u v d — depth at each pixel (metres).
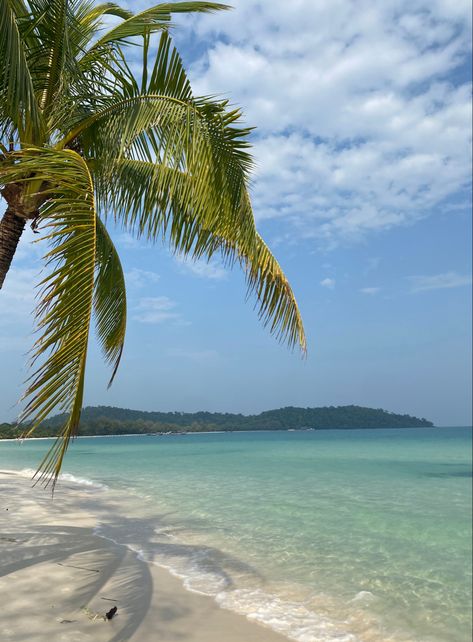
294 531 9.71
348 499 14.43
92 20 7.52
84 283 3.84
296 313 6.91
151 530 9.26
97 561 6.64
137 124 5.99
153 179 6.40
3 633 4.06
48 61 6.74
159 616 4.80
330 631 4.90
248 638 4.49
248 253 6.21
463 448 48.50
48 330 3.53
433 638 4.90
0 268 6.00
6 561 6.25
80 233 4.34
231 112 5.87
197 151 5.70
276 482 18.28
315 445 57.31
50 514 10.26
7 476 17.89
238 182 5.74
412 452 41.62
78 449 50.34
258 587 6.18
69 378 3.48
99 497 13.58
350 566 7.45
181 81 6.06
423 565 7.66
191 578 6.27
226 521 10.52
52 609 4.70
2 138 6.24
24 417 3.23
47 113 6.53
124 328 8.41
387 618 5.41
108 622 4.50
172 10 6.66
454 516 12.14
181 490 15.64
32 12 6.26
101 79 6.66
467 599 6.12
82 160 4.84
